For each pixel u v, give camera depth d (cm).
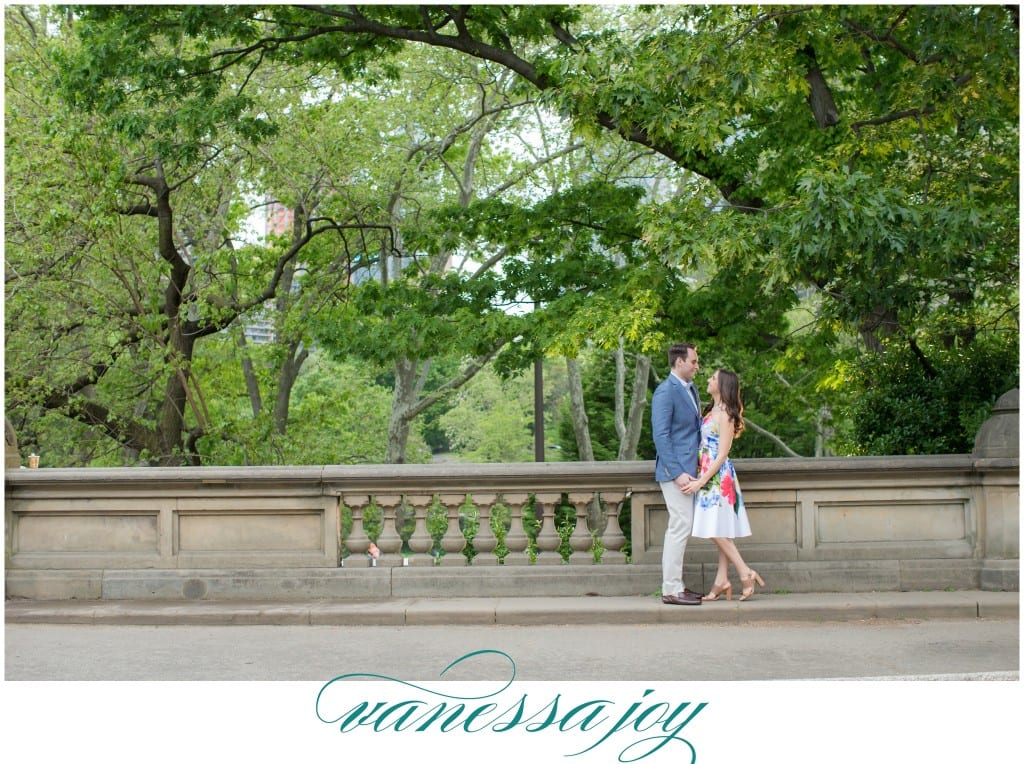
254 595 822
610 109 1084
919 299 1033
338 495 833
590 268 1441
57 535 841
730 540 773
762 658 648
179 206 1870
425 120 2244
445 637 719
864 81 1388
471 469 827
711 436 768
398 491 838
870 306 1038
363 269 2444
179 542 835
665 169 2025
